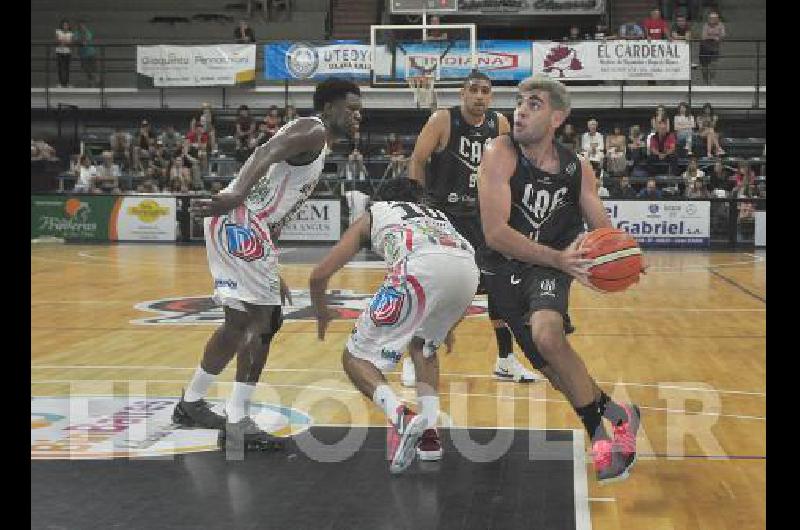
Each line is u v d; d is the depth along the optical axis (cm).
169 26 2758
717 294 1320
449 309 493
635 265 446
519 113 465
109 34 2758
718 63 2562
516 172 470
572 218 482
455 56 2184
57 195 2225
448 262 479
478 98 670
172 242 2202
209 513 411
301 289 1320
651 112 2333
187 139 2298
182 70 2406
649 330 1006
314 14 2723
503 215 464
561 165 473
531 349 477
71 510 414
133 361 802
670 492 449
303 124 507
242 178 492
